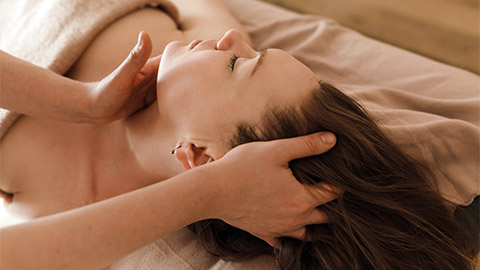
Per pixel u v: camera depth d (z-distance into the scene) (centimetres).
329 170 66
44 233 50
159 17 99
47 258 49
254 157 61
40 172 86
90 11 89
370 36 177
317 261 75
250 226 67
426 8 179
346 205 68
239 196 60
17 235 49
